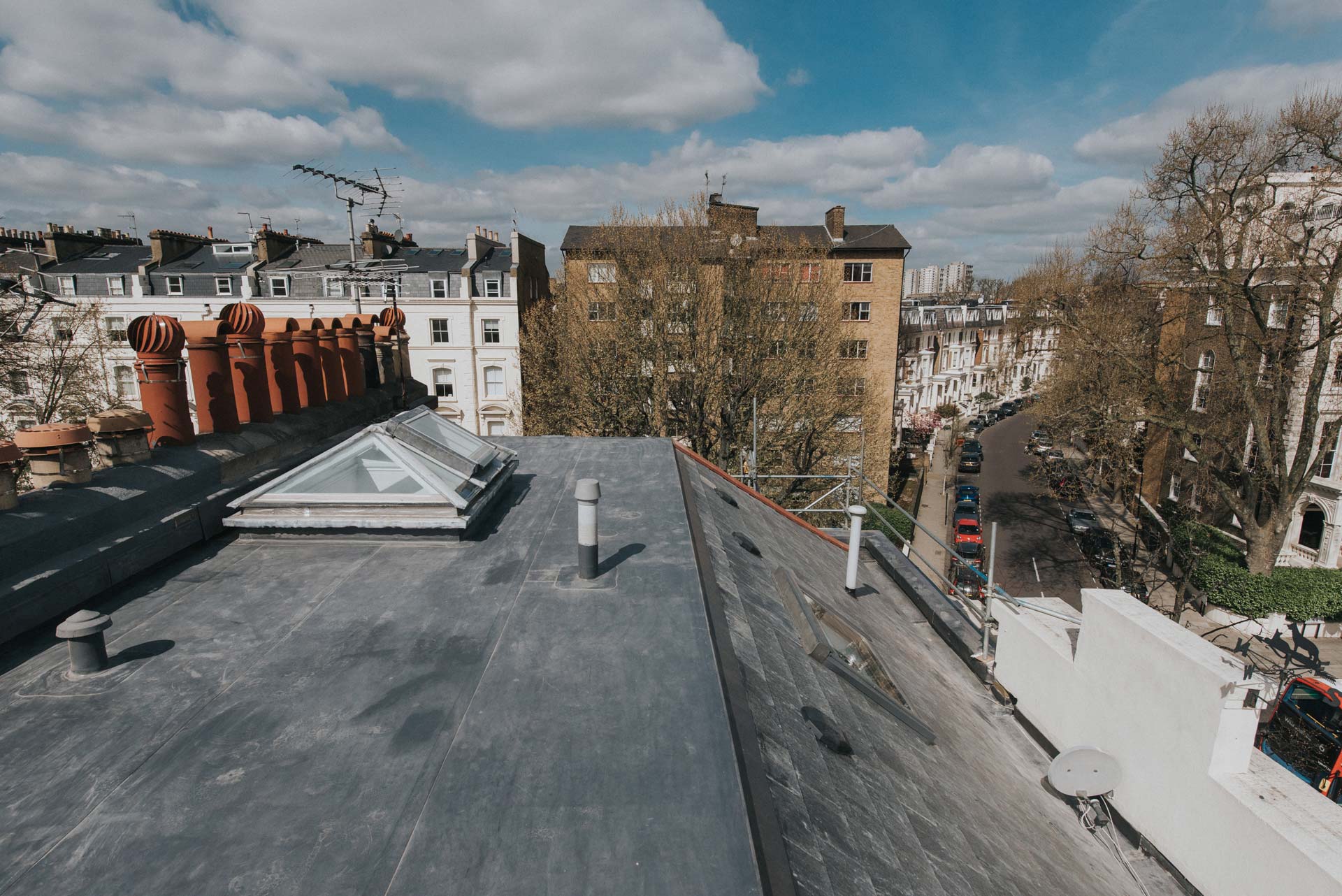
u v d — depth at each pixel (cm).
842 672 507
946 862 340
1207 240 2280
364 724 314
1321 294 2228
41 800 266
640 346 3098
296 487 554
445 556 515
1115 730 580
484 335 4341
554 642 389
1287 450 2712
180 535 504
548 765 286
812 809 293
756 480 2058
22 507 415
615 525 594
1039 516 4231
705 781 277
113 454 503
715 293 3123
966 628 892
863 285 4725
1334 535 2573
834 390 3278
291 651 380
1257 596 2500
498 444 931
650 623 412
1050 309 3016
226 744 301
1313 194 2083
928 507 4562
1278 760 1269
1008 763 625
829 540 1200
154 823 254
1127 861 534
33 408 2522
